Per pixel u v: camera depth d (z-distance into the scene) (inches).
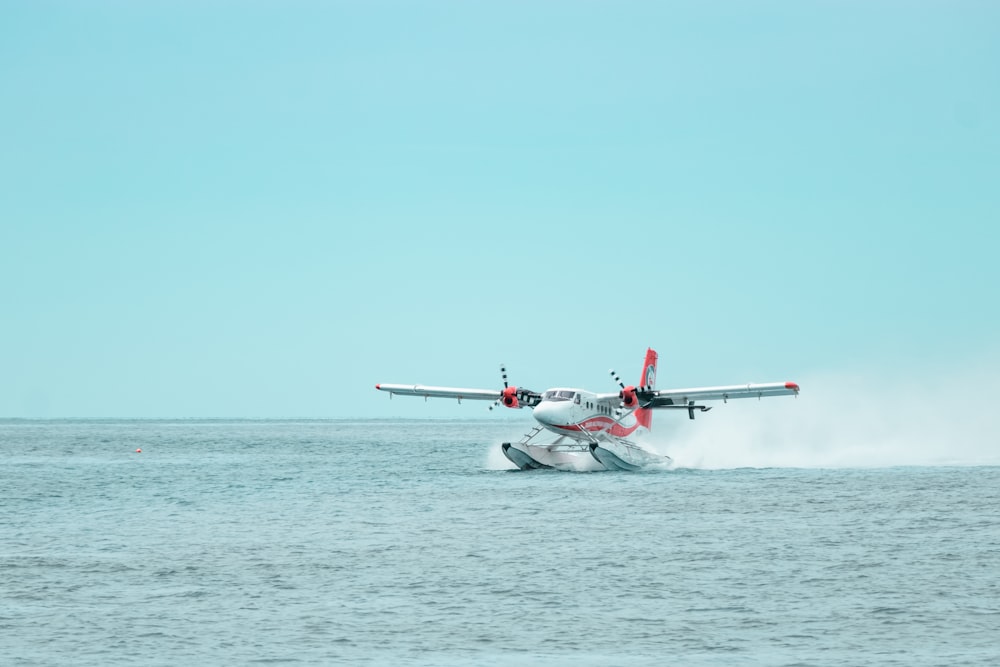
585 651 2031.3
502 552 3048.7
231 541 3314.5
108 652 2027.6
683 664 1945.1
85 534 3511.3
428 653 2021.4
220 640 2108.8
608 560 2903.5
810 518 3752.5
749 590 2507.4
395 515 3966.5
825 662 1943.9
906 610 2295.8
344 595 2490.2
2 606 2383.1
